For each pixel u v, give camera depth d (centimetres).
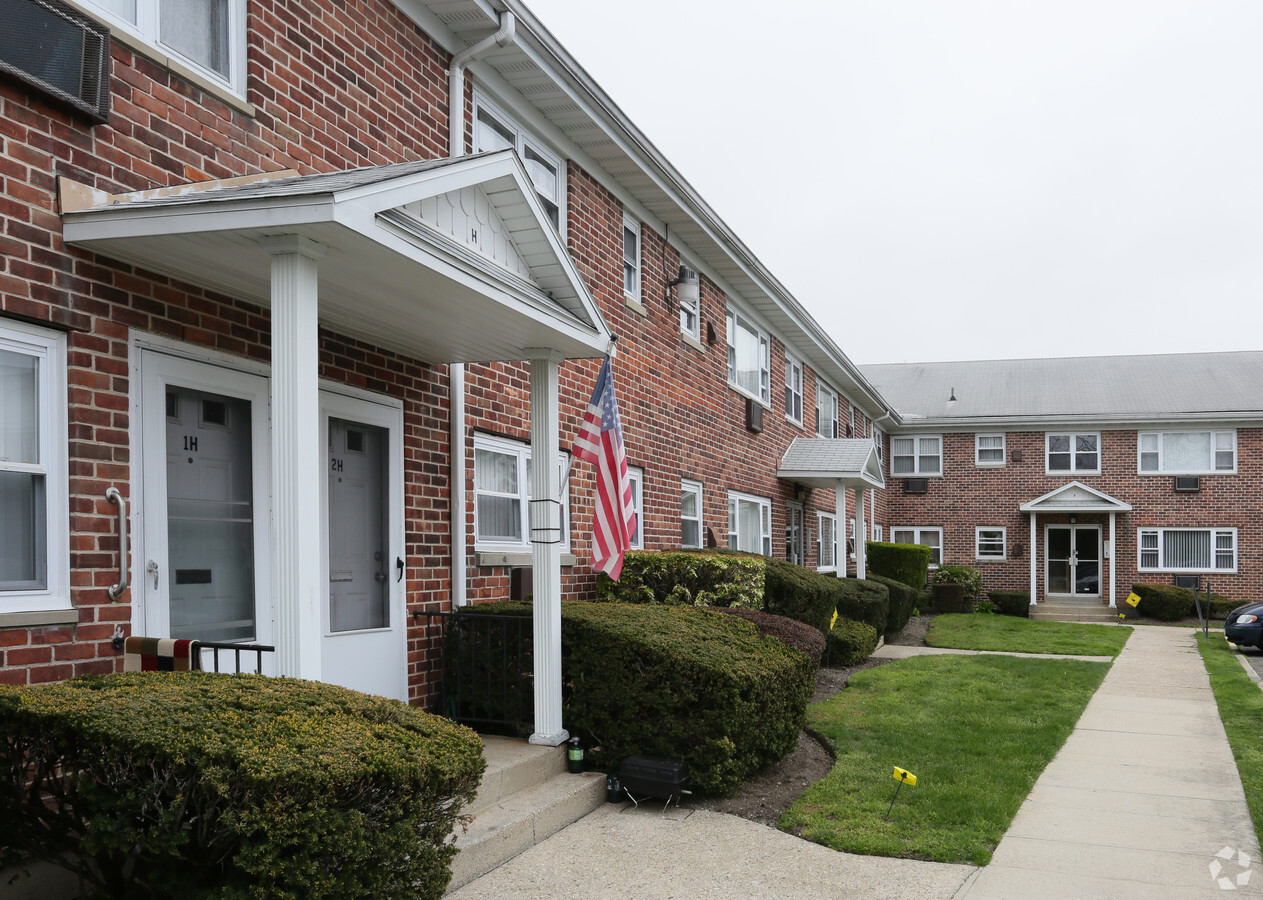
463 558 787
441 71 795
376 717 403
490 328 622
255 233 438
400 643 711
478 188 580
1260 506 2753
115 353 481
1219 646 1792
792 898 500
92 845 336
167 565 509
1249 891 522
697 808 659
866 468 1900
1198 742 898
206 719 350
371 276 500
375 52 707
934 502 3030
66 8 464
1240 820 654
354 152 679
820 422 2255
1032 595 2888
